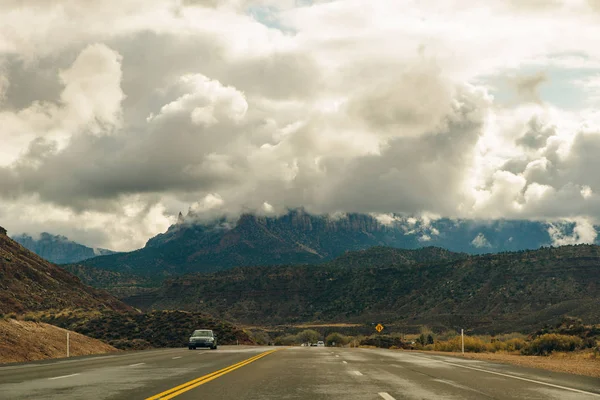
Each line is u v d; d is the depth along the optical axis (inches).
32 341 1680.6
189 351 1833.2
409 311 7111.2
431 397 639.8
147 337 3393.2
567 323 2773.1
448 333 5255.9
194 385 741.9
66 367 1073.5
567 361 1443.2
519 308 6269.7
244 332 3998.5
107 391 679.1
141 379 822.5
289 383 769.6
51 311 3841.0
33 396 635.5
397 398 627.8
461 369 1046.4
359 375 897.5
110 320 3599.9
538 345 2011.6
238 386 731.4
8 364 1178.6
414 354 1697.8
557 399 633.6
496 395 663.8
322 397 630.5
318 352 1775.3
